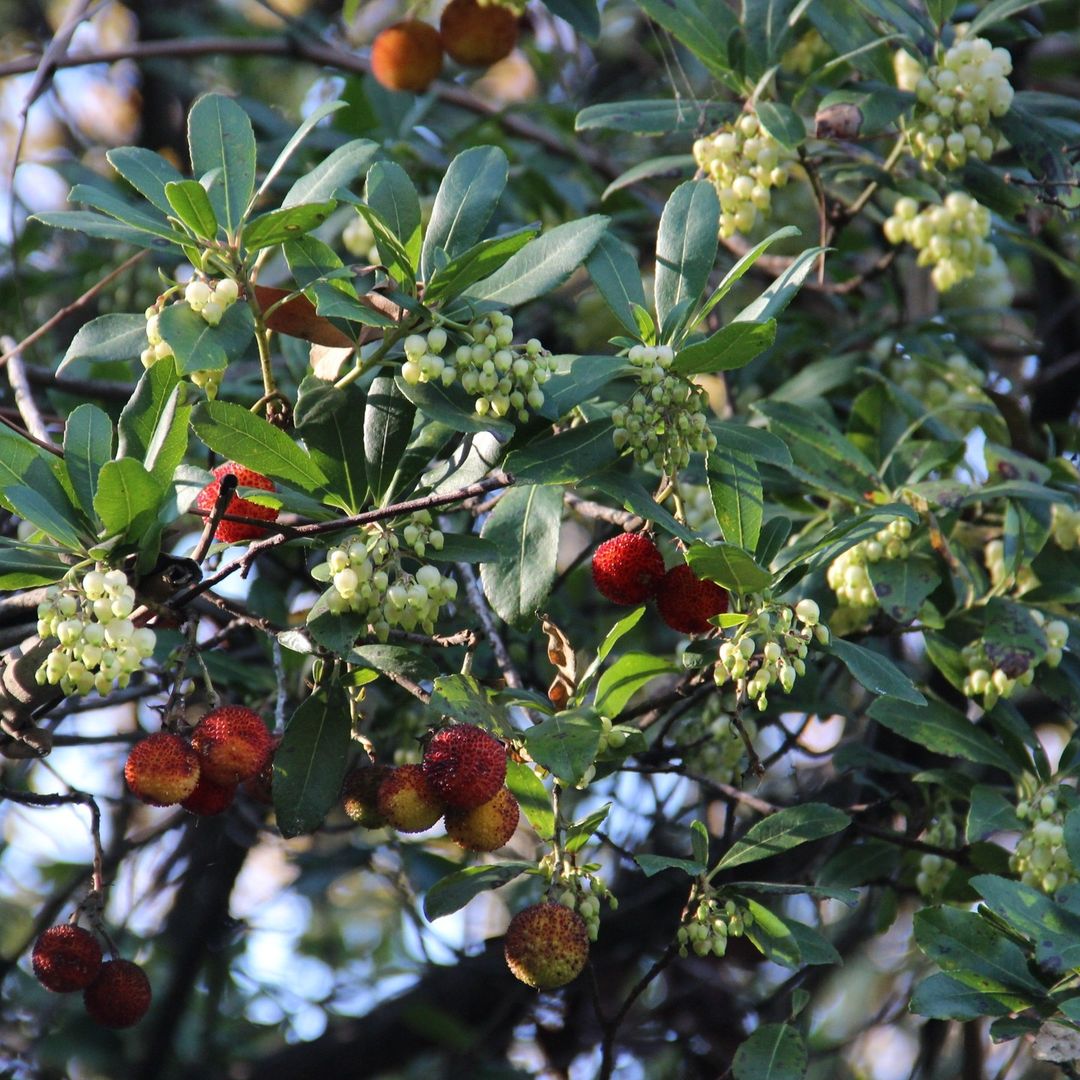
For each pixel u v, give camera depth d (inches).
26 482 66.0
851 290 78.1
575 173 82.9
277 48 80.3
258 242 65.9
